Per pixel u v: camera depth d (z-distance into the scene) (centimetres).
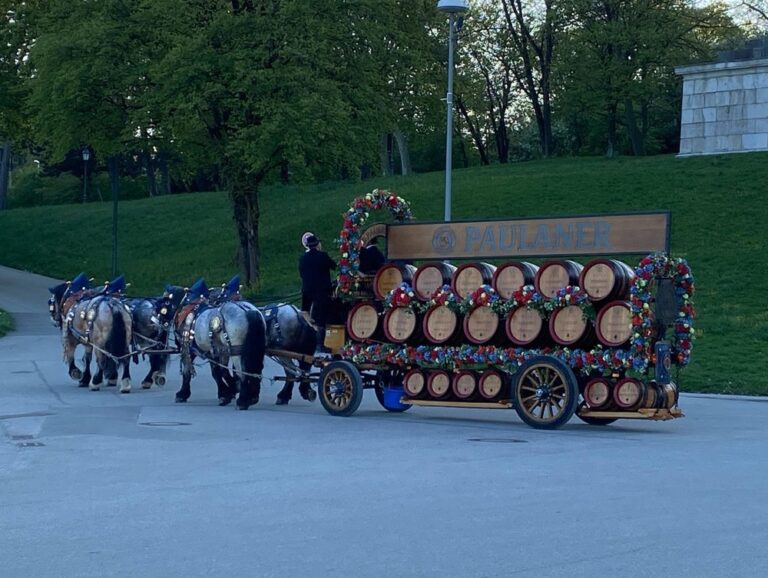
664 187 4416
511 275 1656
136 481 1112
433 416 1780
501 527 886
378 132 4044
